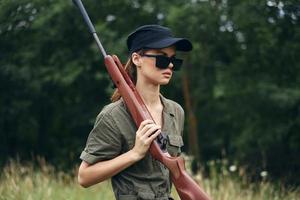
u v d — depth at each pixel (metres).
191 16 13.18
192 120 15.42
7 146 17.41
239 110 14.78
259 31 11.72
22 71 14.45
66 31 14.28
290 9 10.15
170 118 3.75
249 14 11.47
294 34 11.02
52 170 9.30
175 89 16.77
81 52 15.14
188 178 3.55
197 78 15.84
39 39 13.47
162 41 3.58
